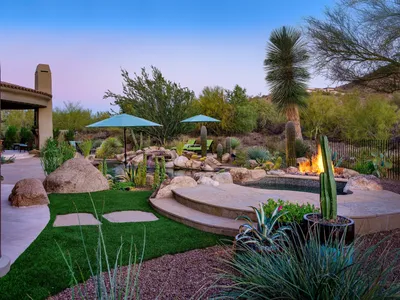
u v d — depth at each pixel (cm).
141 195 791
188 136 2559
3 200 704
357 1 721
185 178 780
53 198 736
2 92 1377
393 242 453
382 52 757
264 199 630
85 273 355
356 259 267
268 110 2630
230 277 279
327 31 783
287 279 248
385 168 1012
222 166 1533
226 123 2486
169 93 2375
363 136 1823
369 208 554
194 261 396
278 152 1452
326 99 2177
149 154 1705
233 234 493
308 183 976
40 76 1820
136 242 458
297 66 1686
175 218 579
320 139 365
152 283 337
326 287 223
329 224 331
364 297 215
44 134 1834
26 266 367
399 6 700
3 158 1486
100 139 2616
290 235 376
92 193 803
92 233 490
